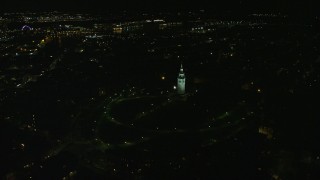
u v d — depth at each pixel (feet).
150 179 635.25
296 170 589.32
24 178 644.27
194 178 618.44
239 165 632.38
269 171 601.21
